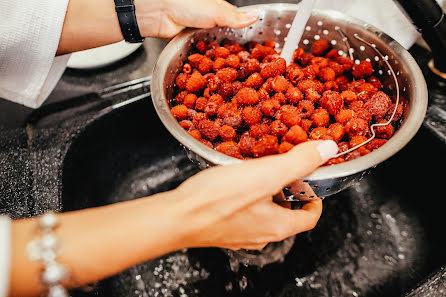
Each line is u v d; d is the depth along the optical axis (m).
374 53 0.76
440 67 0.87
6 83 0.77
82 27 0.74
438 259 0.80
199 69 0.80
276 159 0.46
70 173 0.84
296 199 0.60
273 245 0.88
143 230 0.39
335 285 0.82
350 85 0.79
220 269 0.86
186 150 0.61
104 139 0.95
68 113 0.91
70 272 0.36
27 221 0.37
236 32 0.86
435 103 0.87
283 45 0.89
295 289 0.82
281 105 0.75
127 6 0.72
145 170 1.07
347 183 0.57
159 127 1.05
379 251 0.87
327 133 0.68
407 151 0.89
